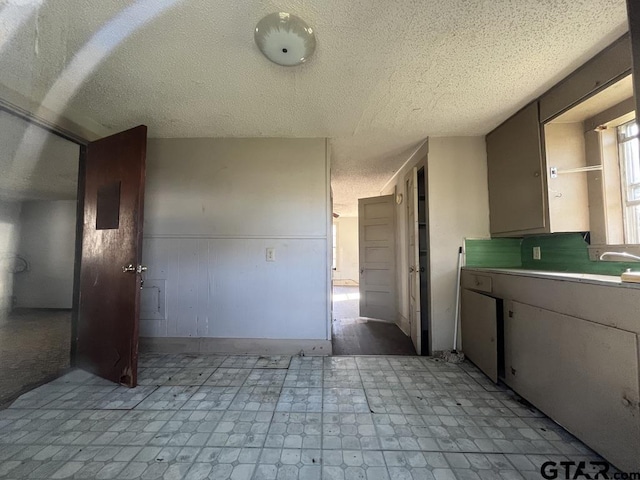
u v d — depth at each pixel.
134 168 2.19
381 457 1.42
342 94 2.16
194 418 1.76
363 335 3.72
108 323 2.29
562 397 1.59
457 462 1.39
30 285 5.32
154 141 3.01
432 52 1.70
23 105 2.05
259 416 1.78
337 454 1.45
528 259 2.73
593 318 1.41
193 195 2.99
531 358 1.85
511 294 2.08
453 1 1.35
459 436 1.59
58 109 2.29
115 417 1.77
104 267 2.35
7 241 5.25
